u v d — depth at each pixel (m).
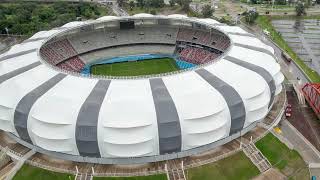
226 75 58.22
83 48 98.56
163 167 52.47
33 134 52.38
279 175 52.66
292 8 171.50
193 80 56.22
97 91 53.62
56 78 58.03
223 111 52.84
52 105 51.56
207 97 52.44
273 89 62.38
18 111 53.66
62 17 138.38
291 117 67.69
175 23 102.81
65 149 51.25
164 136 49.72
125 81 56.00
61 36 94.81
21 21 138.50
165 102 51.09
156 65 95.50
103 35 103.50
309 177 53.00
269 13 163.12
